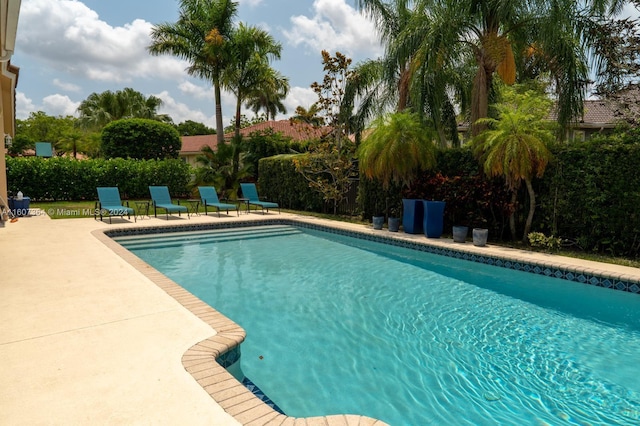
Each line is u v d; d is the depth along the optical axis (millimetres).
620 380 3721
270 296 6074
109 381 2750
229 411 2426
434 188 10438
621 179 7660
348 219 13445
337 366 3902
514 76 10727
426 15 10594
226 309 5488
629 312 5551
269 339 4520
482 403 3309
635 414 3182
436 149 10531
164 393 2611
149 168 19188
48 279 5316
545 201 8758
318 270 7695
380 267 7973
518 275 7363
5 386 2656
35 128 46719
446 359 4098
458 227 9195
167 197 13016
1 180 11273
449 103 13344
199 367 2955
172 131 25594
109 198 11727
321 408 3193
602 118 17281
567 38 9305
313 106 14586
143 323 3826
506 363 4031
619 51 9203
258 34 20469
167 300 4523
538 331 4871
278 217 13180
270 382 3576
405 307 5668
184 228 11172
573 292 6402
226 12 20391
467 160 10031
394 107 13609
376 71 14047
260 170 18266
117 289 4914
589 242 8195
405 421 3043
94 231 9406
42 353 3158
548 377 3762
